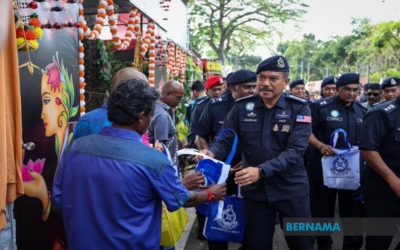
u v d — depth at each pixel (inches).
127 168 83.4
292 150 128.6
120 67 242.8
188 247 203.0
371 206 144.2
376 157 136.4
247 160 136.4
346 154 173.6
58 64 120.5
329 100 191.2
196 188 111.0
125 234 83.2
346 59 1982.0
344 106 187.6
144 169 84.0
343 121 185.9
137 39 233.5
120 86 87.9
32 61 107.7
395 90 204.7
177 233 163.2
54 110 118.2
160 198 88.0
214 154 136.7
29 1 100.9
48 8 113.7
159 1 240.8
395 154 138.9
